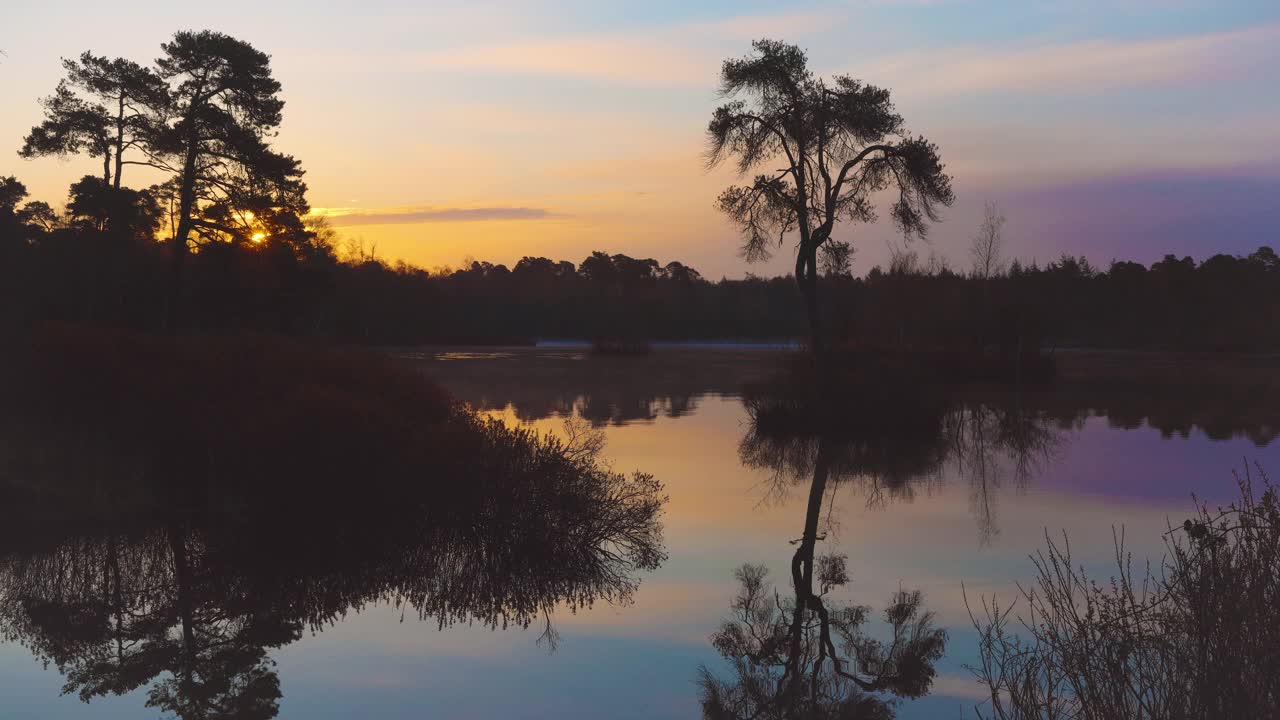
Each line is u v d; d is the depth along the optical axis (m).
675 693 7.38
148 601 9.96
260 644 8.59
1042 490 16.59
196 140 35.88
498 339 109.06
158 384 15.95
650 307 136.12
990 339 46.53
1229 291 105.69
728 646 8.52
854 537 13.20
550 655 8.30
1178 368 58.38
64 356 16.19
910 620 9.17
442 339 106.25
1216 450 21.31
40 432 14.78
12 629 9.04
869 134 32.06
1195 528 6.09
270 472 13.29
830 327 45.12
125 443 14.96
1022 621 8.82
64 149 35.47
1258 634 4.96
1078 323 100.62
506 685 7.52
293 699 7.21
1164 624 5.56
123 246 38.78
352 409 13.10
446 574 11.05
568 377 49.12
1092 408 32.28
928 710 6.89
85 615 9.48
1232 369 57.03
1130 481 17.20
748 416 29.59
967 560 11.66
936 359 42.66
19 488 13.39
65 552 11.64
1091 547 11.96
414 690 7.43
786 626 9.12
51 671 7.95
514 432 13.80
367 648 8.52
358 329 84.56
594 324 131.50
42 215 60.31
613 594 10.41
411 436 13.10
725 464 20.11
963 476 18.47
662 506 15.52
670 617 9.53
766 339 138.50
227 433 14.37
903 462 20.52
